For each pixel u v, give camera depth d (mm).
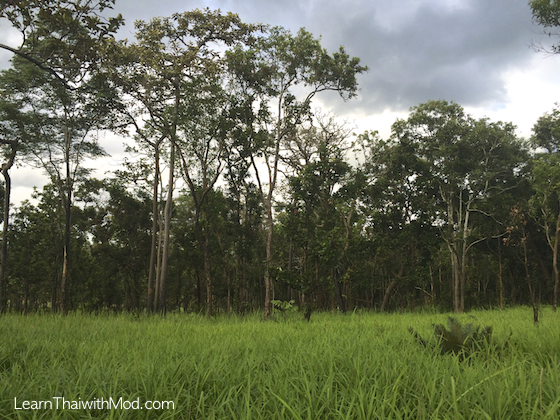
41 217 33844
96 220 36312
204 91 18766
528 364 4594
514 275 39344
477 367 4258
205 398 3568
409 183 31547
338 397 3660
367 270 33094
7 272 32656
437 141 31531
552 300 34219
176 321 12805
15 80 20734
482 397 3418
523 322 10281
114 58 12516
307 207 23078
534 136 33938
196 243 30984
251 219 29312
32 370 4652
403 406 3400
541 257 35531
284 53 22062
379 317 15594
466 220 31297
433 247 31297
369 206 31000
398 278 30016
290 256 26953
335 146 23969
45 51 10953
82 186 32562
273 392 3520
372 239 30031
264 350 5609
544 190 25188
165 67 18094
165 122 19391
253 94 20984
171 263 36438
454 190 32375
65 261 22062
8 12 10000
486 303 36812
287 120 22719
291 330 8711
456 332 5562
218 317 17453
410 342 6035
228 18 20375
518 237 33688
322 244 17047
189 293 40781
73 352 5805
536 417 3027
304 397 3451
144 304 43469
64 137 23328
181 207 34531
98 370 4219
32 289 40094
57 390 3783
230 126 19312
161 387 3734
